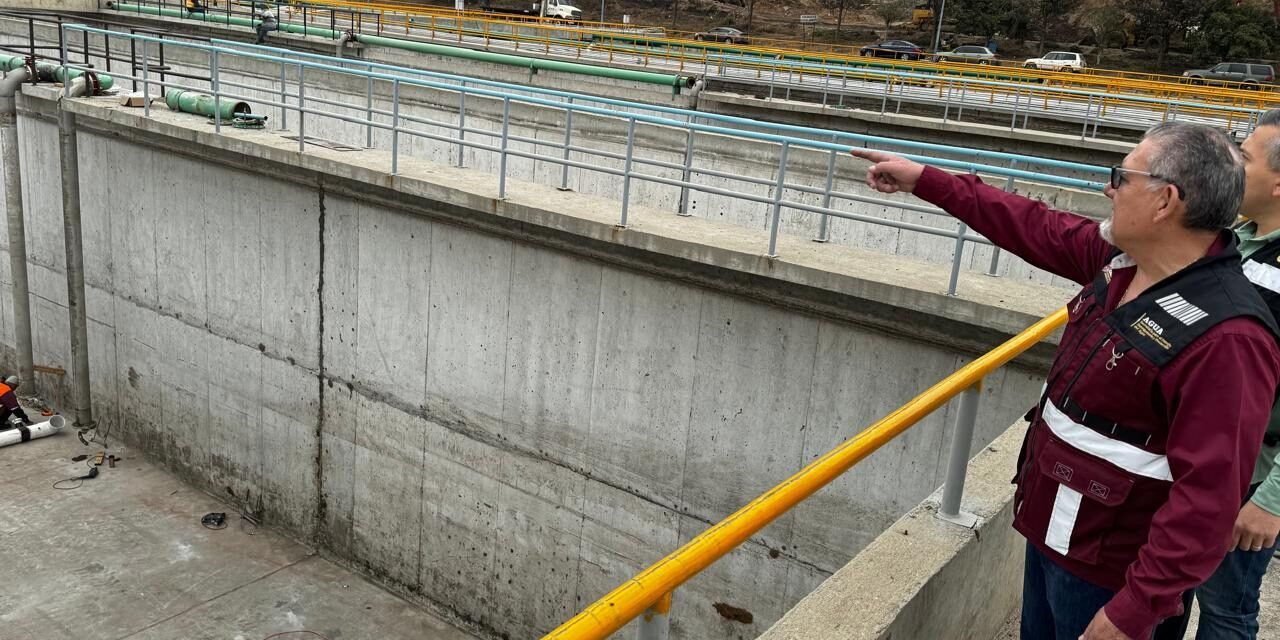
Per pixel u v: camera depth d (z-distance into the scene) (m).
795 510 9.05
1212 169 1.73
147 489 14.86
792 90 20.42
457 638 11.87
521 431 10.92
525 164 14.99
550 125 14.61
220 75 19.81
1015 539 3.60
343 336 12.52
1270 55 47.09
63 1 27.56
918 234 11.84
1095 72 32.72
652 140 13.69
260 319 13.52
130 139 14.72
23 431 15.77
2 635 11.19
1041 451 2.06
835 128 16.97
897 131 16.70
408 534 12.40
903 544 3.10
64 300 16.94
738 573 9.52
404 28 31.66
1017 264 11.01
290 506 13.78
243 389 14.02
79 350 16.36
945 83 20.19
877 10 61.62
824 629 2.65
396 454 12.27
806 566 9.08
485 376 11.12
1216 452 1.66
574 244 9.83
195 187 13.94
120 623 11.63
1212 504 1.67
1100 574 1.97
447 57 21.61
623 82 19.30
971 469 3.71
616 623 1.66
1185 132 1.78
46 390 17.66
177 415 15.15
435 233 11.20
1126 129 16.59
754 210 13.04
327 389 12.90
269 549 13.53
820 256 8.32
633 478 10.05
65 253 16.52
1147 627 1.74
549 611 11.10
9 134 16.17
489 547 11.53
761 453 9.11
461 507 11.73
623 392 9.95
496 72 20.84
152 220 14.76
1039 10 53.38
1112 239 1.88
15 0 26.64
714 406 9.32
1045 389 2.08
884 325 8.03
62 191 15.78
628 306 9.72
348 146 12.67
